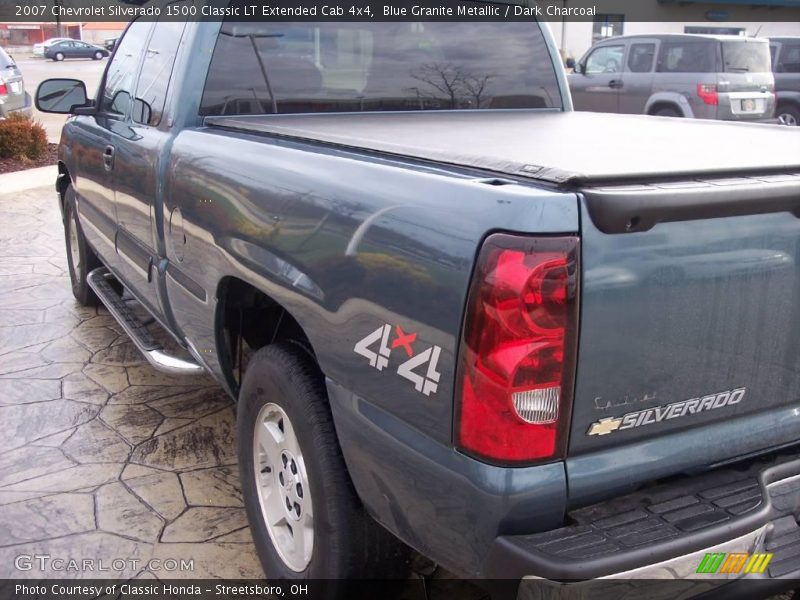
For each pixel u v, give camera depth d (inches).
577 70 538.6
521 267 65.4
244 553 117.2
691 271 71.7
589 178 68.3
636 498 74.9
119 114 164.2
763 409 81.5
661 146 95.7
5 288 246.1
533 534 70.1
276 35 132.8
